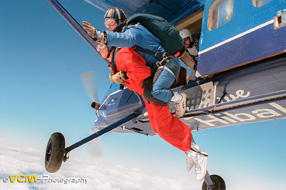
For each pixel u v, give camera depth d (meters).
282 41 2.45
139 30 2.71
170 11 4.89
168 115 2.97
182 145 3.09
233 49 2.95
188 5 4.64
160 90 2.71
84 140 3.79
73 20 3.08
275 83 2.69
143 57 2.79
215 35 3.25
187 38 4.31
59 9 3.07
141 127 5.10
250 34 2.79
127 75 2.78
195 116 3.58
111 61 2.95
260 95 2.73
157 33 2.72
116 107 4.65
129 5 4.87
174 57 2.85
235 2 3.08
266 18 2.66
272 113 3.12
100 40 2.45
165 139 3.14
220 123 3.83
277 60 2.58
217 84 3.19
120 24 2.91
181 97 3.49
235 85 3.02
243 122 3.60
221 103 3.07
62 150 3.54
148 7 4.85
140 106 4.22
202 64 3.30
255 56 2.68
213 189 4.41
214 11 3.45
